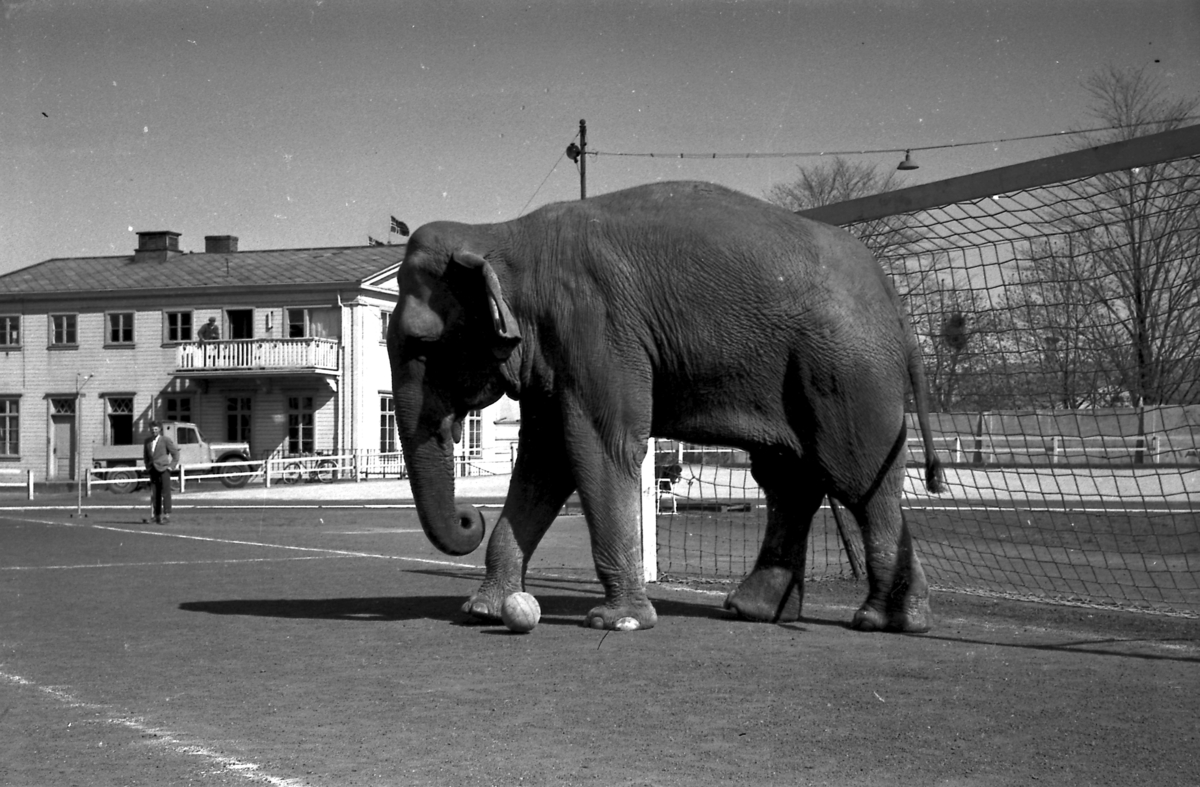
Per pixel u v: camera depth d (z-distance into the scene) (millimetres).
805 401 8273
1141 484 25672
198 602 10336
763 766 4848
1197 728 5469
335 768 4867
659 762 4914
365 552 16188
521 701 6105
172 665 7199
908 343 8656
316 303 48812
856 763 4887
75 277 52875
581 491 8508
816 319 8203
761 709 5883
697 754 5039
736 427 8445
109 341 51031
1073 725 5531
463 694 6289
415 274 8656
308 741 5312
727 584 12031
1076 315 10023
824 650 7641
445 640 8102
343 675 6844
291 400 48875
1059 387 10414
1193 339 9719
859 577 11211
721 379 8375
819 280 8266
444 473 8805
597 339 8398
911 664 7137
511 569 9023
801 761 4918
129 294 50625
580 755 5035
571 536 19266
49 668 7113
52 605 10172
